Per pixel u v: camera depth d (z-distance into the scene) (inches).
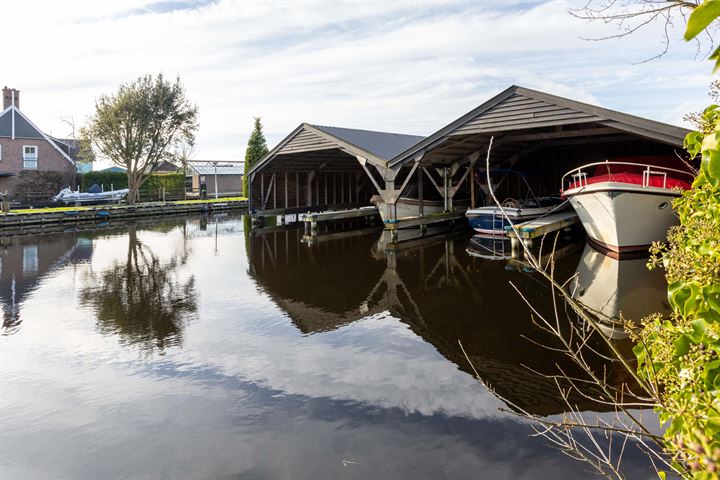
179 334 243.0
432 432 146.3
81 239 629.9
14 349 224.2
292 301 304.7
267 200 817.5
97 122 1042.1
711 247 66.7
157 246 563.2
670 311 252.4
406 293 317.4
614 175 421.7
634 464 124.9
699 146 87.3
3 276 391.5
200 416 160.2
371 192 1045.2
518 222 552.1
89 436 149.9
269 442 144.0
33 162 1174.3
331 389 177.5
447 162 690.8
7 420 160.2
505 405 161.2
